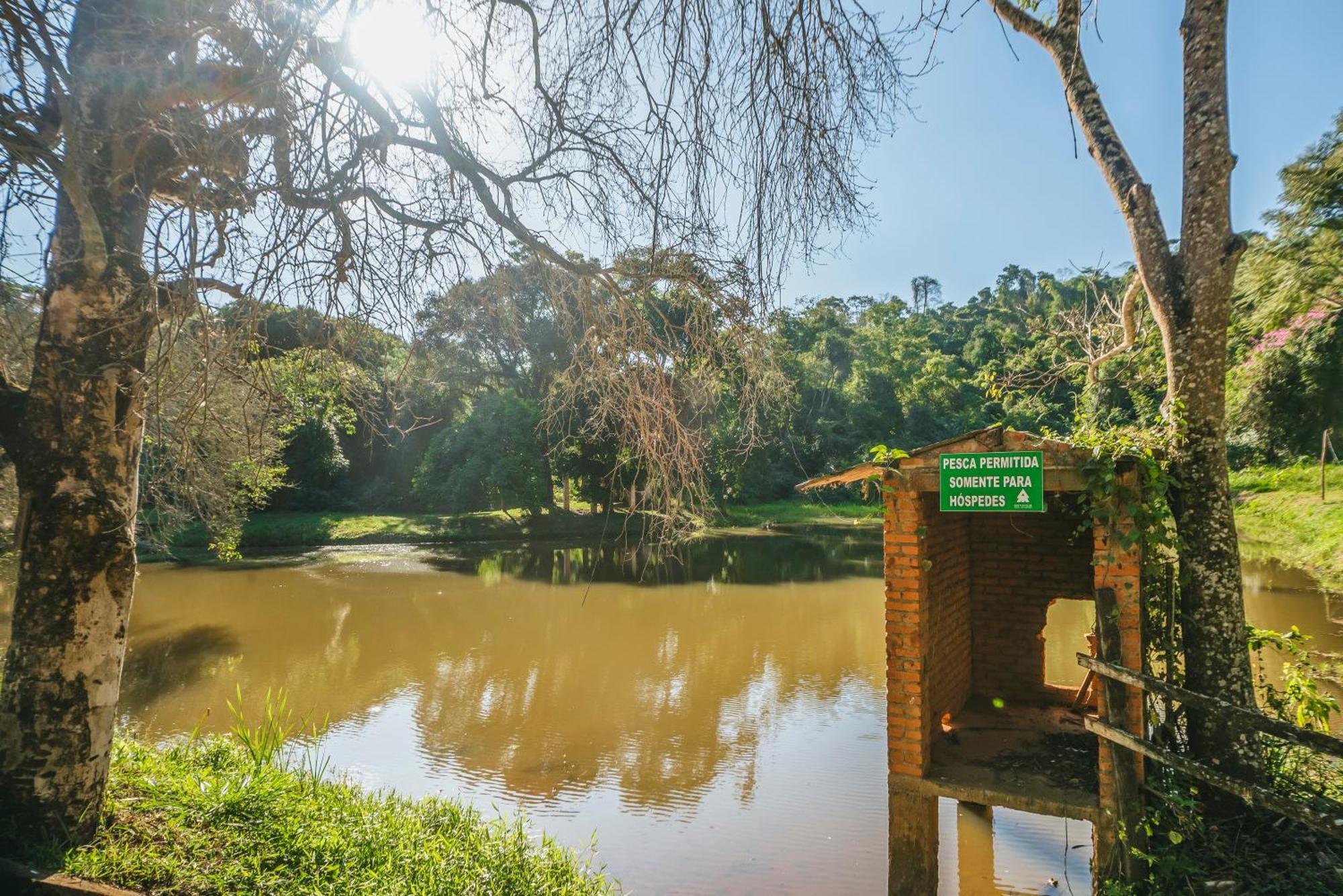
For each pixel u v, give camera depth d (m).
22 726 5.00
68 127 4.23
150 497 8.10
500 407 33.72
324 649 16.50
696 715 12.68
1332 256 12.51
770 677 14.79
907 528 6.19
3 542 9.15
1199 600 5.83
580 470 31.19
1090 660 5.52
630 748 11.26
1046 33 7.07
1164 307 6.14
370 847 5.79
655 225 4.39
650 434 5.90
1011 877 7.56
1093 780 6.14
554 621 19.30
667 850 8.20
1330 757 6.30
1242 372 19.12
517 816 8.68
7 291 5.26
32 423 5.14
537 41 4.71
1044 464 5.73
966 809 8.75
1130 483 5.55
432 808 7.21
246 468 12.01
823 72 4.27
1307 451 25.53
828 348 56.94
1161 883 5.15
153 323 4.97
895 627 6.24
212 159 4.26
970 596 8.78
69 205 5.16
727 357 5.64
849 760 10.75
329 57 4.62
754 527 41.31
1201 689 5.77
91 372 5.14
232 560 27.84
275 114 4.58
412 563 28.22
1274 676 12.06
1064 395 33.41
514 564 28.22
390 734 11.73
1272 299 13.37
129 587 5.42
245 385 5.29
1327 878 4.82
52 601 5.09
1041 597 8.55
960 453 5.98
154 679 14.22
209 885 4.85
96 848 5.04
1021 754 6.75
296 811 6.07
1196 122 5.98
